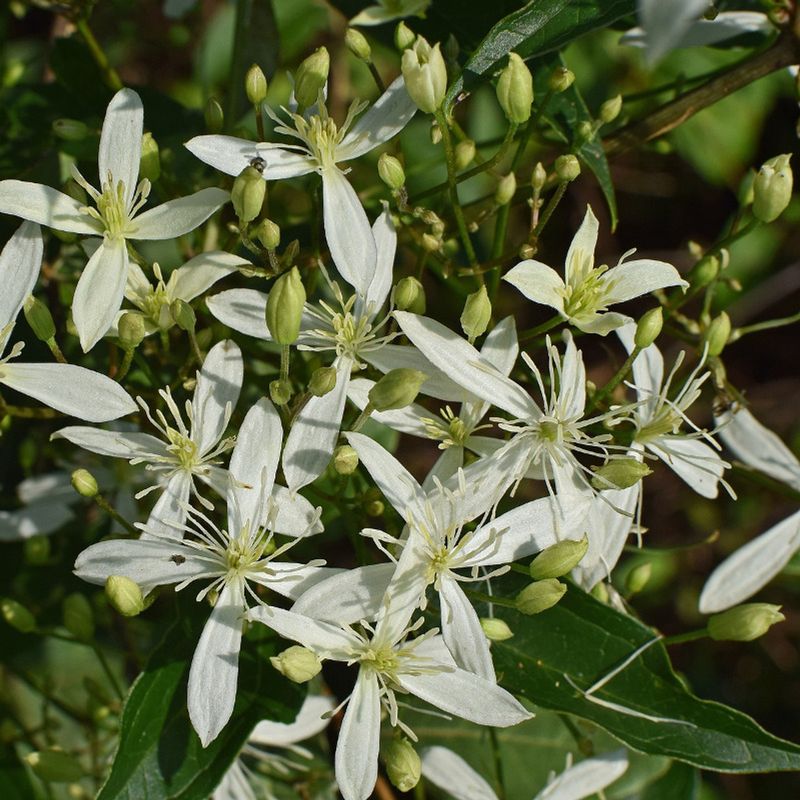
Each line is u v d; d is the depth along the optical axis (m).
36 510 0.22
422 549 0.18
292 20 0.30
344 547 0.30
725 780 0.35
